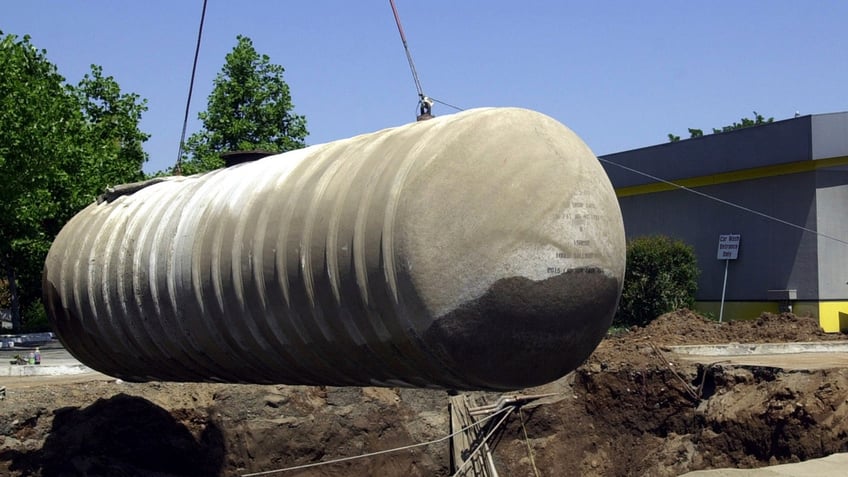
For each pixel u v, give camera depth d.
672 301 28.48
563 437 16.25
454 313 5.74
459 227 5.77
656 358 16.73
